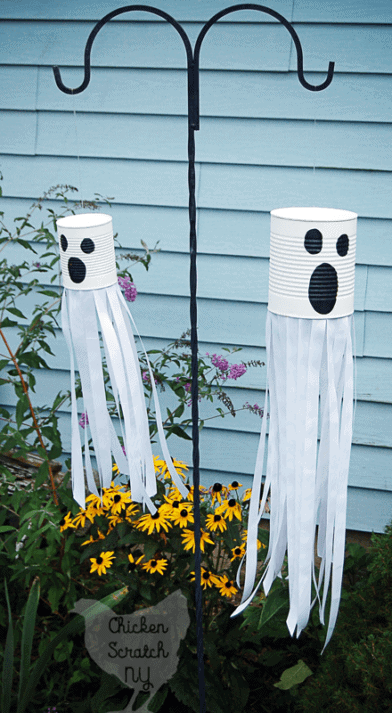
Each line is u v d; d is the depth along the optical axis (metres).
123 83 2.29
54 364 2.65
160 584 1.65
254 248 2.38
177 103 2.27
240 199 2.34
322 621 1.11
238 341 2.49
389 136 2.16
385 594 1.58
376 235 2.27
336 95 2.16
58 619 1.96
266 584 1.11
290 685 1.65
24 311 2.61
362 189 2.24
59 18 2.26
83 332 1.09
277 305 0.95
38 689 1.81
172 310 2.51
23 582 1.94
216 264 2.42
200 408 2.57
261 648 1.86
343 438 1.00
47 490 1.86
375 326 2.35
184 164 2.34
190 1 2.16
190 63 0.99
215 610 1.79
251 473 2.60
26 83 2.36
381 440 2.46
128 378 1.14
